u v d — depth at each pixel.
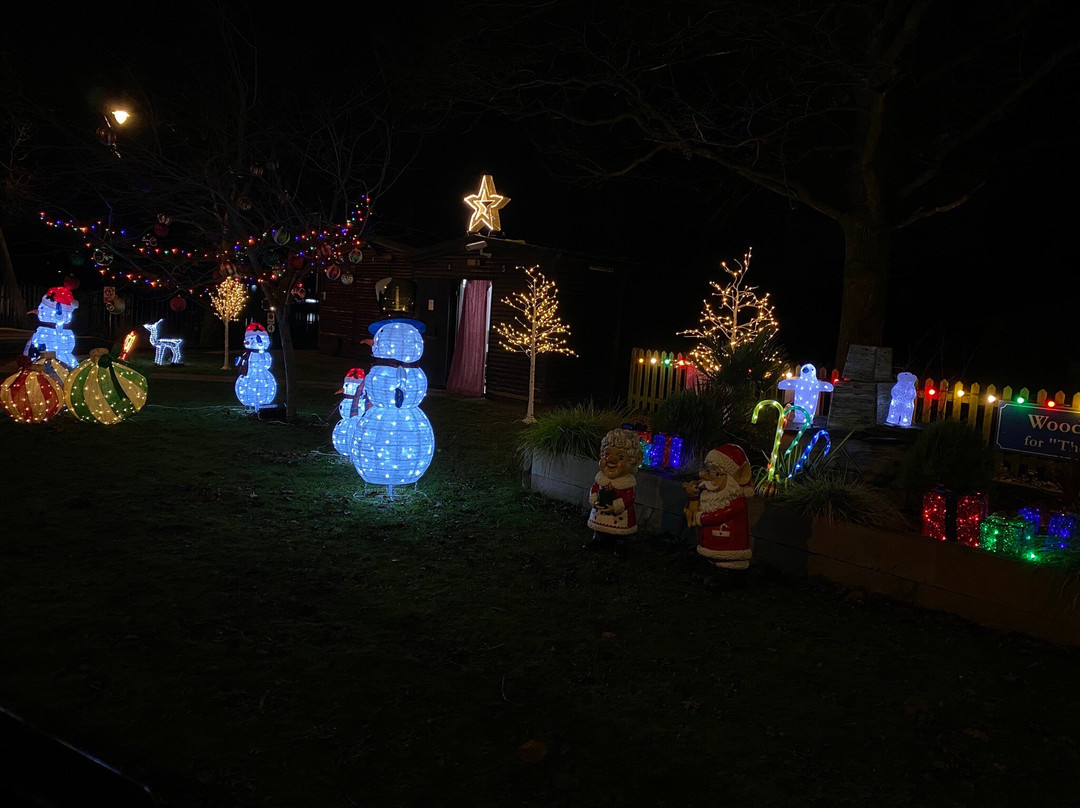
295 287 12.77
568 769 3.83
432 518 7.91
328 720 4.13
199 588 5.72
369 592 5.89
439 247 18.09
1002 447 9.25
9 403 11.12
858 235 13.66
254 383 12.94
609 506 6.88
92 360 11.36
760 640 5.37
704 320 16.17
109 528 6.88
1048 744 4.19
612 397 17.31
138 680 4.38
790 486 7.19
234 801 3.46
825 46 13.09
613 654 5.06
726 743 4.12
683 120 14.69
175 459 9.70
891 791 3.76
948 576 5.82
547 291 15.96
